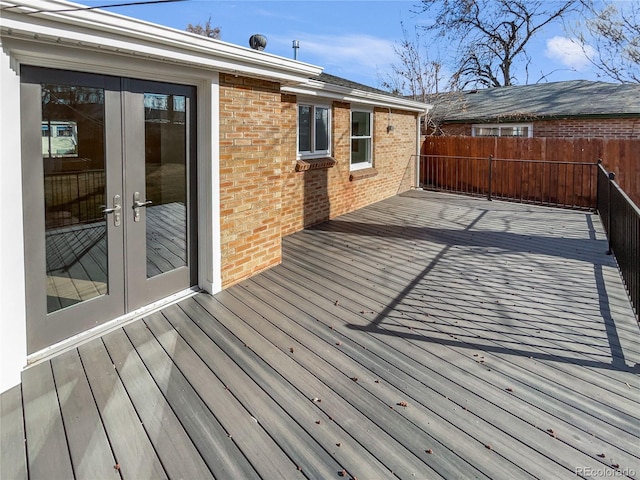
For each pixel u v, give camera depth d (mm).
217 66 3764
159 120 3754
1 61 2568
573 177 9523
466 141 11453
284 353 3189
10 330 2689
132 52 3113
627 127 10406
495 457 2170
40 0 2383
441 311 3998
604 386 2809
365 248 6145
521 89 14805
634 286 3885
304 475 2043
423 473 2062
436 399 2658
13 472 2031
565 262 5543
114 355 3080
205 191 4195
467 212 8828
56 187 3023
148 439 2270
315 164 7211
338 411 2529
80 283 3266
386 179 10172
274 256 5215
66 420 2396
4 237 2646
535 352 3256
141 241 3725
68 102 3043
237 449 2209
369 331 3576
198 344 3285
